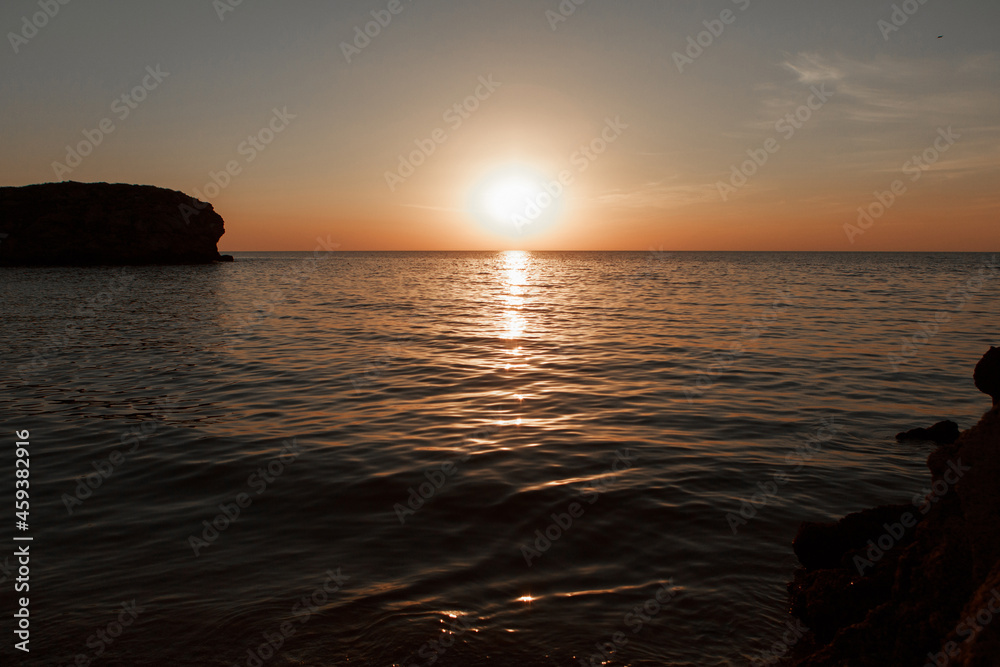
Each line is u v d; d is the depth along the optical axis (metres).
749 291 45.84
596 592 4.85
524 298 40.25
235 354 17.27
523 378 13.84
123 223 89.38
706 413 10.66
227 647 4.13
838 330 22.19
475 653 4.05
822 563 4.98
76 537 5.86
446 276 79.50
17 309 32.03
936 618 3.50
